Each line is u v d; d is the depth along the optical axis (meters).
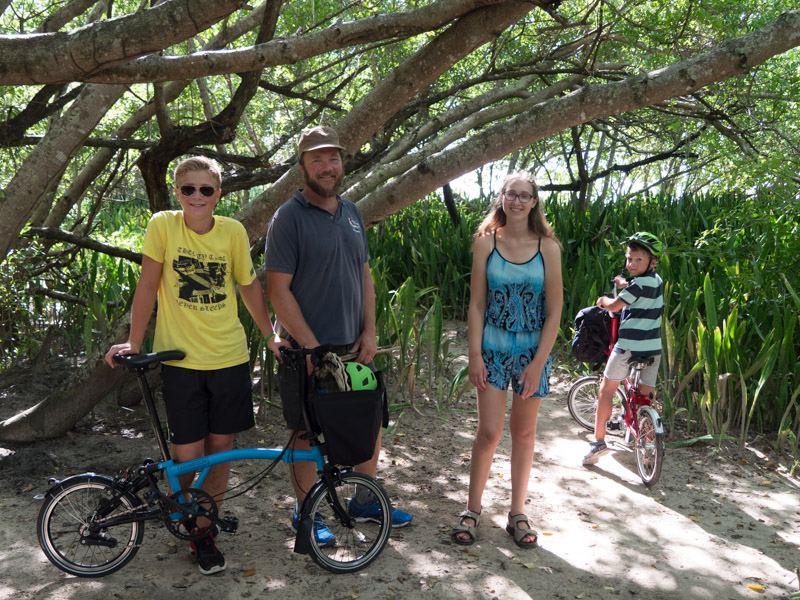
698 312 4.93
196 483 2.68
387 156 6.13
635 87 3.41
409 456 4.07
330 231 2.80
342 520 2.76
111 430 4.25
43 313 5.84
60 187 9.48
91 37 2.49
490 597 2.61
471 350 3.00
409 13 3.07
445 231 8.50
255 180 5.01
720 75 3.30
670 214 9.22
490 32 3.22
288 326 2.76
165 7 2.47
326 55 8.93
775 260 4.91
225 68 3.02
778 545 3.06
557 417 4.84
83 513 2.71
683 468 3.95
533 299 2.96
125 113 9.54
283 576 2.71
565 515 3.33
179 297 2.63
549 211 9.27
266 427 4.41
